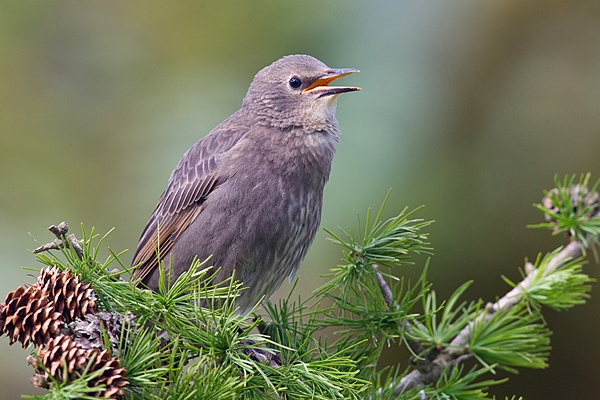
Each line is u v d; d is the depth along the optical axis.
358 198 10.16
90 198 11.16
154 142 11.06
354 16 10.83
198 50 11.39
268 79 9.02
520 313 7.17
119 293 5.82
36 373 5.07
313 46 10.90
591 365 11.45
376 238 7.04
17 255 10.91
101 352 5.13
